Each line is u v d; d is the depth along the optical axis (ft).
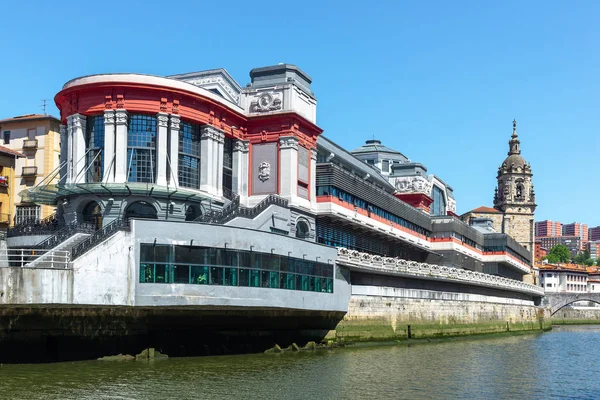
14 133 257.34
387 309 214.48
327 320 187.11
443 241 318.24
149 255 138.10
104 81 180.55
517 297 357.82
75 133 184.65
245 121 208.85
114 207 177.99
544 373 153.48
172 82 184.44
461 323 271.28
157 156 182.50
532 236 543.80
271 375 126.72
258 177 207.51
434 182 361.92
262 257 156.97
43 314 130.00
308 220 208.44
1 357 128.77
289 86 207.00
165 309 140.97
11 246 181.78
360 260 199.93
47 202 195.72
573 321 506.48
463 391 121.70
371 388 119.14
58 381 112.27
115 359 137.39
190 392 107.14
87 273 130.82
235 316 156.56
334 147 266.98
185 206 184.65
